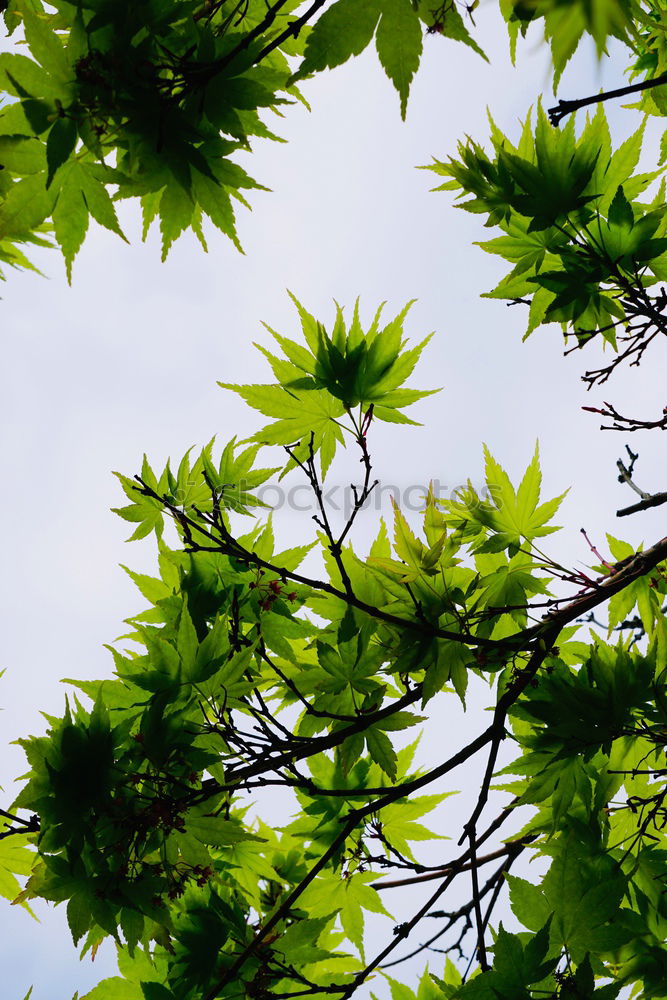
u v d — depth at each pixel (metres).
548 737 1.75
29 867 1.75
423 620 1.75
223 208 1.67
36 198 1.65
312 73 1.62
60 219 1.65
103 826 1.70
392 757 1.76
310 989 1.77
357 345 1.77
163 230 1.67
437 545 1.75
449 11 1.61
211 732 1.72
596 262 1.76
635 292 1.75
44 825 1.69
